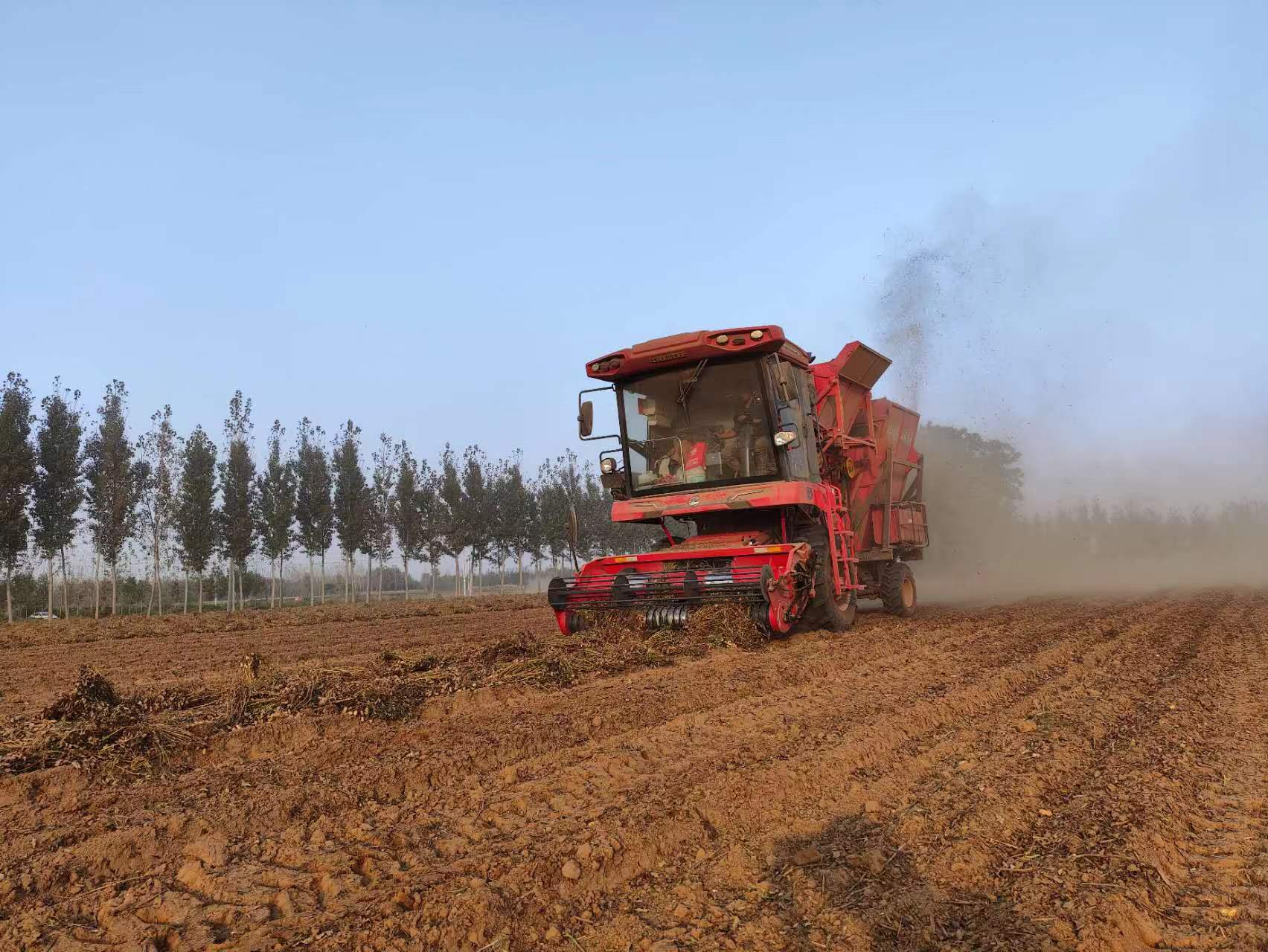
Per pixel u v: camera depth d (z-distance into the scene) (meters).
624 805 4.39
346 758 5.39
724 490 11.10
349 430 39.62
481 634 14.28
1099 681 7.87
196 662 11.52
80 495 30.25
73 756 5.41
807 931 3.11
